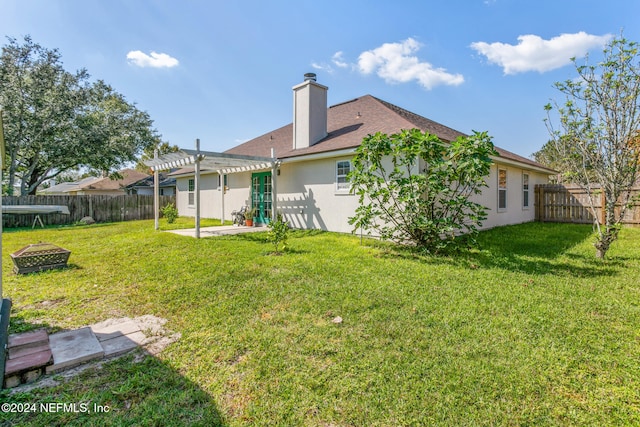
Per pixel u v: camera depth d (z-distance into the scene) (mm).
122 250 7082
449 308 3602
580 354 2631
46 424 1926
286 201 11172
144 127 26156
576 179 6617
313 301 3846
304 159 10039
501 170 11344
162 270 5320
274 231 6723
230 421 1957
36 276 5066
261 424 1929
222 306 3725
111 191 30328
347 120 11484
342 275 4910
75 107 19094
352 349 2738
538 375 2359
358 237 8641
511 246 7301
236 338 2953
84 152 19766
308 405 2080
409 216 6637
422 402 2090
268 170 11906
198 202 8531
